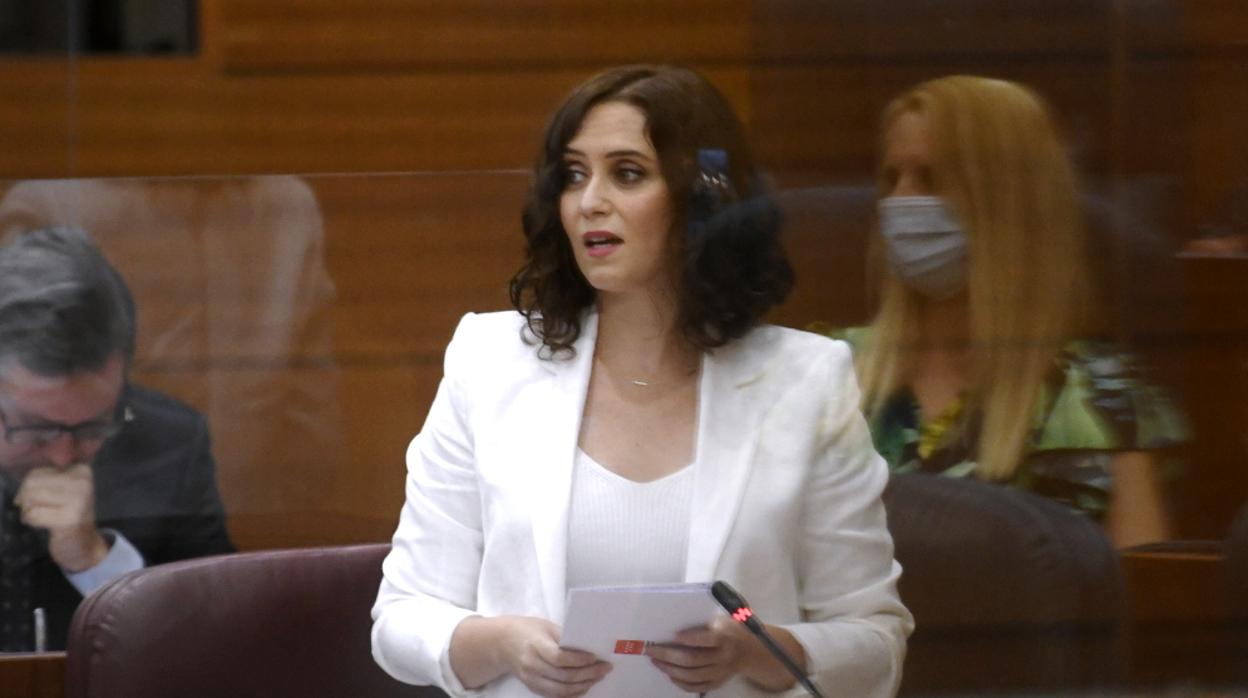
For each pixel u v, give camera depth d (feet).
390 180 28.94
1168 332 26.96
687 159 22.41
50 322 29.48
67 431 29.84
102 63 28.91
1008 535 26.16
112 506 29.96
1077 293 26.73
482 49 28.40
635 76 22.86
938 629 26.32
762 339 23.02
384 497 29.66
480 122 28.55
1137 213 26.94
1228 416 26.76
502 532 21.65
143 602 26.89
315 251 29.17
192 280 29.48
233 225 29.12
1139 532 26.48
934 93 26.63
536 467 21.74
